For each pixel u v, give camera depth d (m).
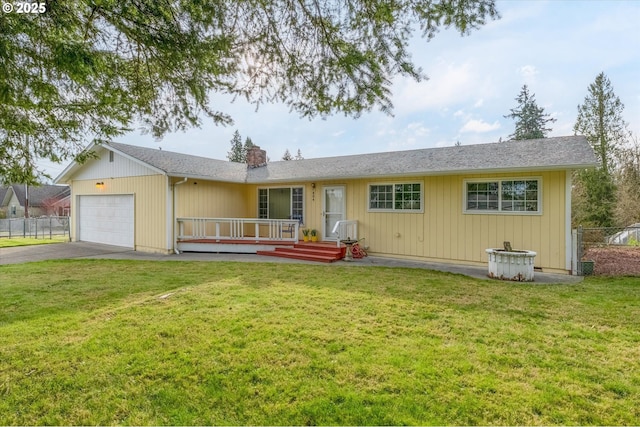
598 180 18.72
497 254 7.29
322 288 6.17
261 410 2.51
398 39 3.72
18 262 9.34
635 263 9.15
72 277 7.20
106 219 13.52
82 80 2.94
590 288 6.34
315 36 3.84
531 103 30.30
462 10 3.40
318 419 2.40
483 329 4.11
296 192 12.77
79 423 2.39
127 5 2.87
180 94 3.99
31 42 2.81
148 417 2.44
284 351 3.44
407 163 10.72
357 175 10.66
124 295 5.66
